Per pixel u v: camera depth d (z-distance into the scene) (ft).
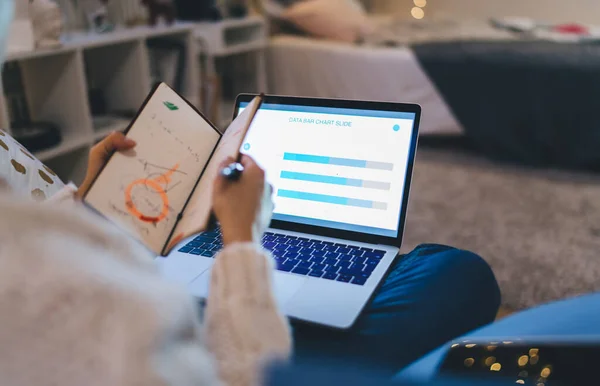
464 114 9.50
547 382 1.68
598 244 6.52
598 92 8.48
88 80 7.86
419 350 2.46
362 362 2.31
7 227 1.00
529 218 7.29
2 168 2.90
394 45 10.44
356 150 3.01
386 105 2.98
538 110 8.95
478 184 8.51
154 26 8.04
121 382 0.96
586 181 8.57
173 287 1.12
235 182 2.02
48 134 6.19
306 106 3.11
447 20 13.03
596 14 13.79
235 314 1.65
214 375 1.20
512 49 9.27
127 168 2.25
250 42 10.32
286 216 3.10
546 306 1.98
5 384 0.97
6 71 6.44
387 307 2.66
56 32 6.00
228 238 1.88
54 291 0.96
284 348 1.63
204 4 9.13
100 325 0.98
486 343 1.78
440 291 2.78
